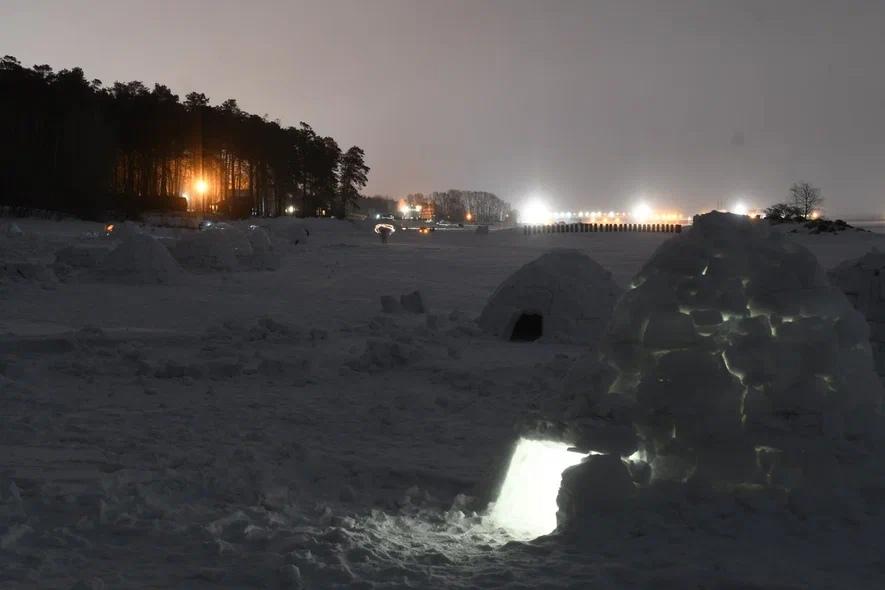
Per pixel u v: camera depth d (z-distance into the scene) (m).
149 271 29.20
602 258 45.16
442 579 5.02
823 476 5.56
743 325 6.01
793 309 6.07
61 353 15.18
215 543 5.60
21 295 24.20
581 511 5.60
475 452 9.05
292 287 29.77
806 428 5.73
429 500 7.19
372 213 156.50
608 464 5.67
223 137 93.62
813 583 4.62
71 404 11.26
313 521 6.36
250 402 11.52
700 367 5.88
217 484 7.29
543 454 6.60
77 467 7.89
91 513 6.32
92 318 20.89
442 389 12.55
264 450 8.85
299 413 10.80
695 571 4.79
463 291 29.47
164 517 6.27
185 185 98.88
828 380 5.96
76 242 43.72
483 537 5.97
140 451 8.73
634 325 6.29
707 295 6.07
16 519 6.08
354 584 4.91
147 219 77.81
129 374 13.33
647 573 4.87
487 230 80.31
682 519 5.46
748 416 5.78
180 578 5.08
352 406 11.39
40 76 79.38
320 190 116.75
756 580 4.65
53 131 79.38
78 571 5.18
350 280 32.75
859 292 12.10
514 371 13.15
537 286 17.19
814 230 60.16
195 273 34.09
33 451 8.58
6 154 72.81
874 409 6.06
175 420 10.38
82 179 75.31
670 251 6.50
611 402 6.04
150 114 85.12
